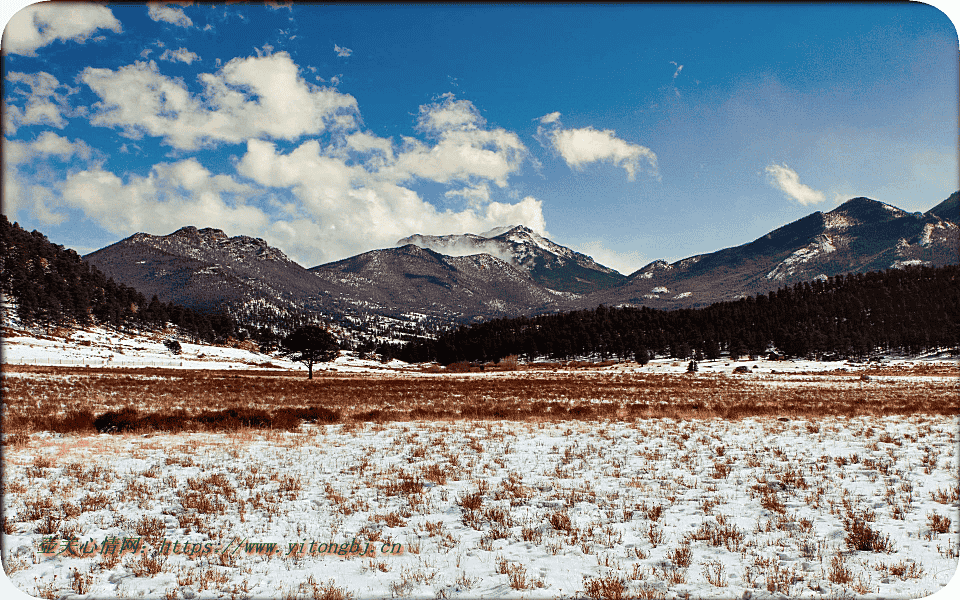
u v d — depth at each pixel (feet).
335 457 46.26
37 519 28.91
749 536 26.13
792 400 106.01
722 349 510.58
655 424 65.51
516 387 153.07
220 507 31.01
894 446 47.91
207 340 557.74
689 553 23.89
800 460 42.65
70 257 596.70
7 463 41.73
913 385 155.84
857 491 33.32
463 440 54.60
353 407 92.48
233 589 21.01
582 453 46.91
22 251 519.19
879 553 23.62
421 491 35.17
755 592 20.25
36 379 128.47
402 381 192.03
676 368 327.47
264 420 65.87
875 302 638.12
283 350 251.80
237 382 160.76
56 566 23.22
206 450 48.85
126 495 33.50
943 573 21.34
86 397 96.94
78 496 33.47
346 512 30.55
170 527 28.25
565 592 20.48
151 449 49.24
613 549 24.80
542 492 34.60
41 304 390.01
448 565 23.30
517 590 20.61
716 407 87.40
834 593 20.03
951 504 30.01
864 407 83.97
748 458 43.80
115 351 333.42
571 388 148.25
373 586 21.30
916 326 529.45
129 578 22.11
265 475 39.40
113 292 545.03
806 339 459.32
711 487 34.81
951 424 61.67
